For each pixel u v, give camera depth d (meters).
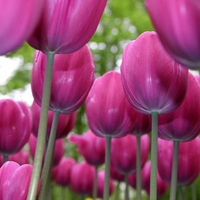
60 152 0.65
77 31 0.30
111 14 3.13
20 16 0.24
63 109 0.39
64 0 0.30
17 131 0.50
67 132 0.53
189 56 0.24
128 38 3.01
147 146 0.64
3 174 0.35
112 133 0.45
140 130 0.49
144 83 0.35
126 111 0.44
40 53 0.39
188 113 0.41
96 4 0.30
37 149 0.32
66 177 0.82
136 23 3.03
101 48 3.01
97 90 0.45
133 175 0.73
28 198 0.31
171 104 0.35
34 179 0.31
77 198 1.25
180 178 0.53
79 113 2.16
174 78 0.35
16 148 0.50
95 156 0.67
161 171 0.54
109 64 3.04
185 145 0.52
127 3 3.13
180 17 0.23
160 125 0.42
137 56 0.35
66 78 0.38
